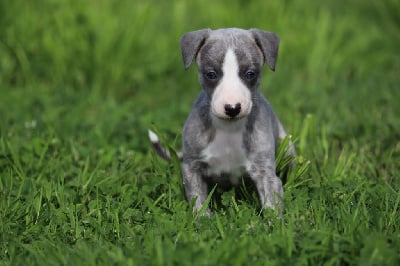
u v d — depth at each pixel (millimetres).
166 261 5215
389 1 14023
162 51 12195
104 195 7172
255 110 6672
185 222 6184
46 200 6953
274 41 6617
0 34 11922
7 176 7578
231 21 13016
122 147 8680
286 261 5336
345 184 7184
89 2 12344
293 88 11453
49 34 11781
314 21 13578
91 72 11734
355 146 8633
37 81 11734
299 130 9383
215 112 6203
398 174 7652
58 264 5484
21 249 5977
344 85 11594
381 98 10680
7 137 8945
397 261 5293
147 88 11750
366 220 6031
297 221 6121
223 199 6711
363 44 13344
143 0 13508
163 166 7828
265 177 6730
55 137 8836
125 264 5301
